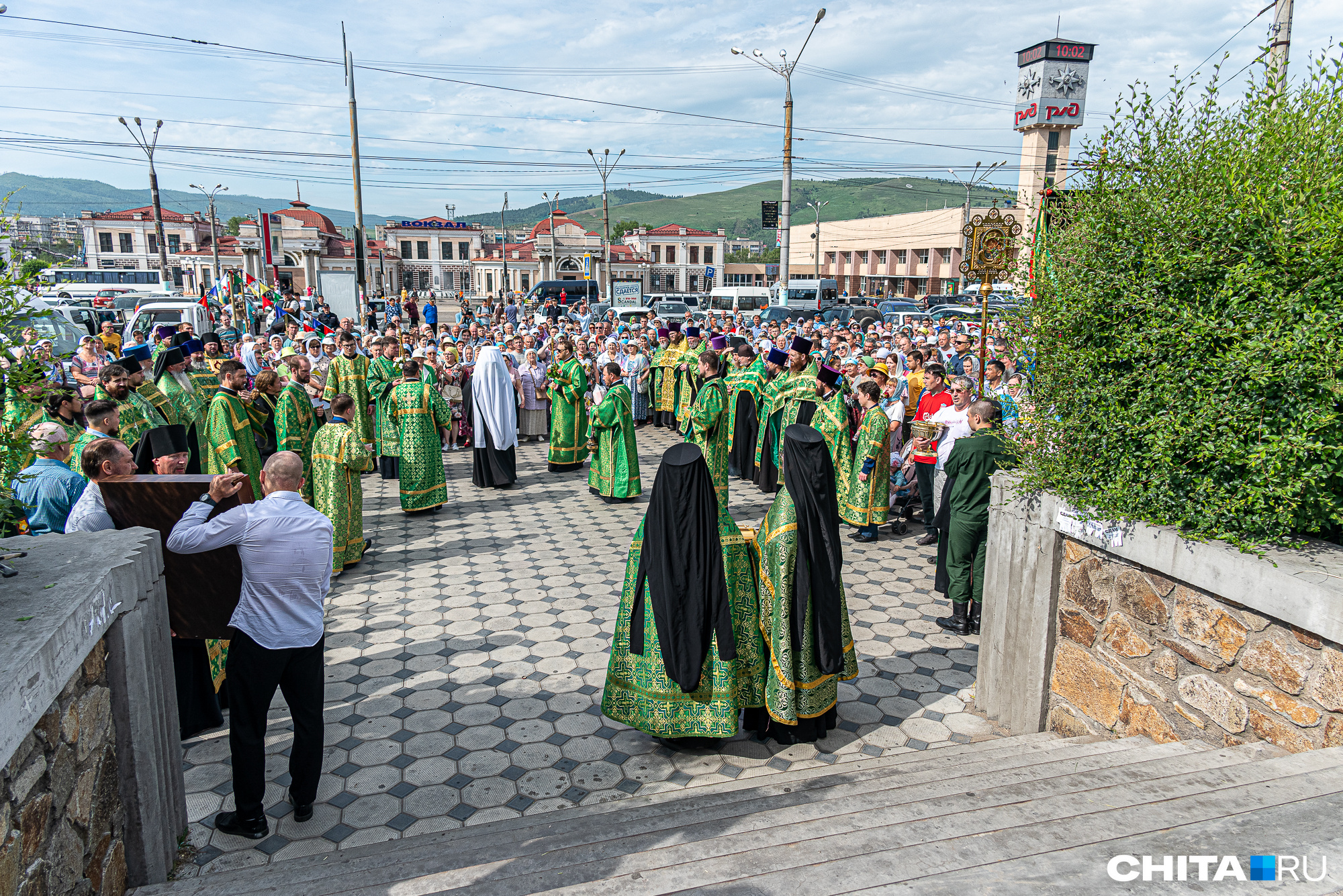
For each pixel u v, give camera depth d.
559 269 73.56
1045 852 2.32
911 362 9.50
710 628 4.05
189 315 22.50
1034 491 4.21
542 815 3.71
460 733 4.59
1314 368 2.99
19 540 3.14
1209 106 3.48
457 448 13.38
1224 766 2.81
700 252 78.56
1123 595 3.76
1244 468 3.26
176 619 4.17
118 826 2.94
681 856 2.77
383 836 3.66
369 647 5.71
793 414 9.03
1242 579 3.09
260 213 26.45
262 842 3.61
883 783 3.55
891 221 61.25
